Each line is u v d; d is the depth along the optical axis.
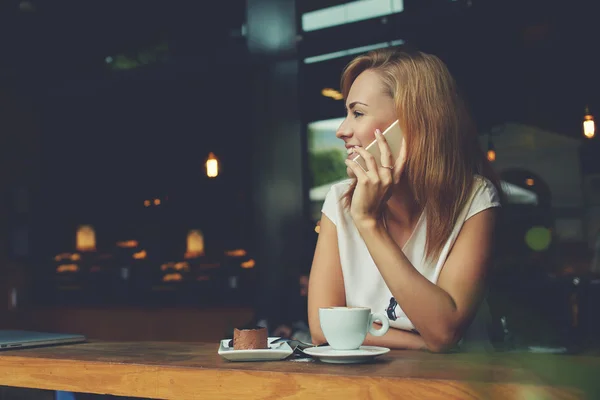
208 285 6.85
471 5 5.47
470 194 1.37
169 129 8.33
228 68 6.57
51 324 7.15
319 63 6.72
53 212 8.18
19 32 7.43
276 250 6.02
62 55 7.74
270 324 4.98
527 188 8.05
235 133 8.05
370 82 1.39
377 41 5.89
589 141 7.62
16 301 7.50
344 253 1.45
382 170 1.18
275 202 6.05
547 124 7.36
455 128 1.37
